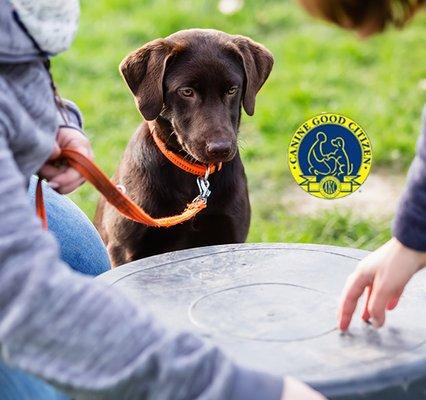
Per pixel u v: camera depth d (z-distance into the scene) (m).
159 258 4.00
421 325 3.28
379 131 9.57
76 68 11.44
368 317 3.30
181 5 13.49
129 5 13.72
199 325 3.29
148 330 2.30
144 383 2.30
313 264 3.86
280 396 2.32
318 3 2.39
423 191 2.73
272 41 12.62
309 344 3.13
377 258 3.03
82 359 2.29
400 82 10.98
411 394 2.95
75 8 2.95
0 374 3.05
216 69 6.06
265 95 10.62
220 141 5.80
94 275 4.68
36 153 2.79
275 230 7.68
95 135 9.68
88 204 8.19
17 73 2.76
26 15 2.71
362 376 2.90
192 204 5.40
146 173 6.08
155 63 6.07
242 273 3.79
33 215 2.37
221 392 2.27
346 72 11.45
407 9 2.45
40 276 2.26
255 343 3.15
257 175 8.95
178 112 6.06
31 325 2.27
